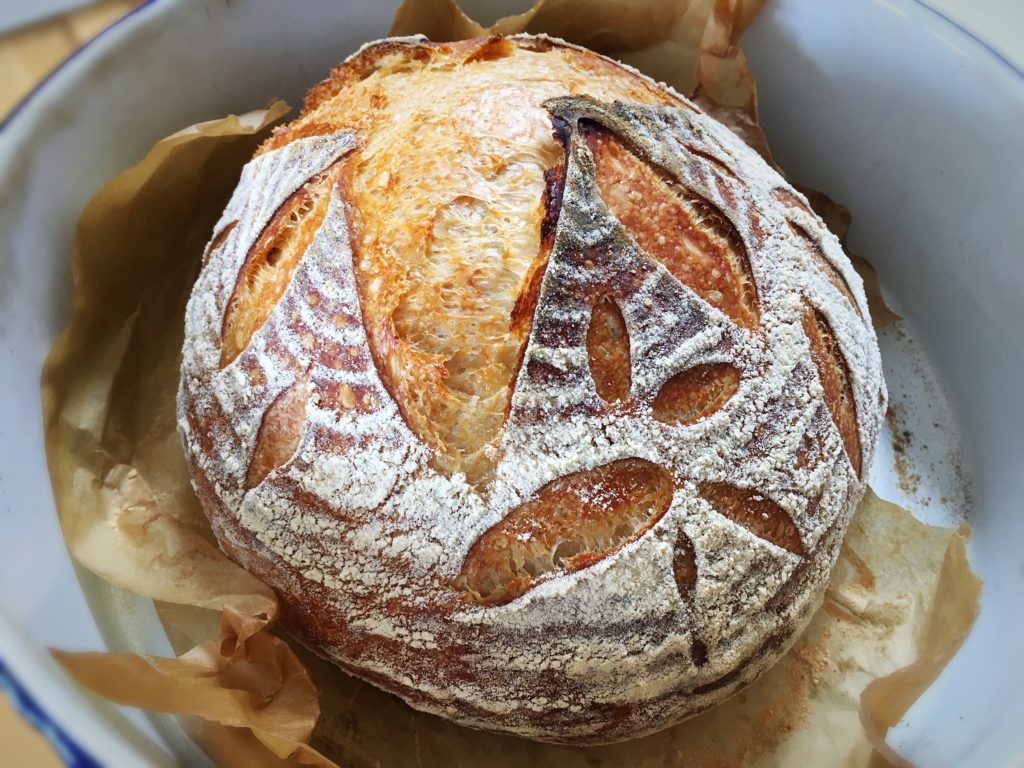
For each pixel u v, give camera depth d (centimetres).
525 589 21
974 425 31
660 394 21
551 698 22
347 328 22
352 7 32
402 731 25
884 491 31
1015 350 30
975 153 30
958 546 26
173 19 29
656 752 26
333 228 23
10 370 25
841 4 31
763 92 34
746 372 22
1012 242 30
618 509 21
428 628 22
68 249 27
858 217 35
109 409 28
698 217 23
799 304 23
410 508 21
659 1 32
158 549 24
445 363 22
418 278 22
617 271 21
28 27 40
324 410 22
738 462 22
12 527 22
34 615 21
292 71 33
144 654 24
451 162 23
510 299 22
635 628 21
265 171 26
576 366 21
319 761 21
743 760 26
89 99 28
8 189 25
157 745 21
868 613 28
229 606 23
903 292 34
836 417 24
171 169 29
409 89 26
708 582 21
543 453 21
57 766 25
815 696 27
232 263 25
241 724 21
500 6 34
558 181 22
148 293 30
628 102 25
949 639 25
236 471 23
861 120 32
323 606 23
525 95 25
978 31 38
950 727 24
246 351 23
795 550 22
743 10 32
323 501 22
